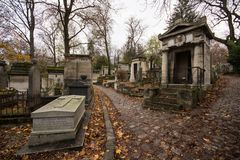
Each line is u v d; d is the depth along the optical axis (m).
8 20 16.11
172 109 7.36
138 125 5.50
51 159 3.29
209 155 3.24
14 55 22.02
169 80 11.44
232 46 17.14
